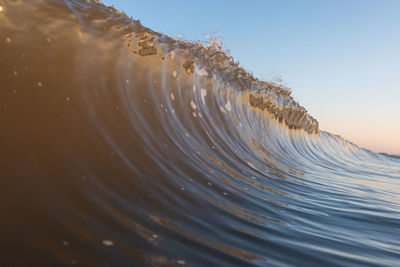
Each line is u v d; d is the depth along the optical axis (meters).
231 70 7.26
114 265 1.25
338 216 2.99
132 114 2.90
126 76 3.23
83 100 2.49
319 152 12.16
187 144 3.43
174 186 2.36
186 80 4.56
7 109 1.94
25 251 1.19
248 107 7.00
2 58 2.21
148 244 1.49
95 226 1.50
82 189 1.76
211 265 1.45
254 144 6.14
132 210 1.79
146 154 2.57
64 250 1.26
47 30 2.73
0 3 2.50
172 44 4.80
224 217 2.18
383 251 2.12
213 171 3.22
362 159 17.62
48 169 1.76
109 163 2.14
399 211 3.62
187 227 1.82
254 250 1.74
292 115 10.21
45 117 2.09
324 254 1.88
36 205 1.48
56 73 2.47
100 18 3.49
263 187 3.54
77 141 2.12
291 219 2.59
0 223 1.29
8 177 1.57
